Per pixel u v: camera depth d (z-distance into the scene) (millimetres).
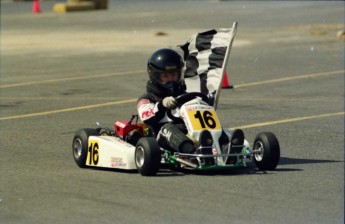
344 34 94062
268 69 71125
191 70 35625
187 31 107625
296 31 104938
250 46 89375
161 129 32125
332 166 33625
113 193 28906
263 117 48219
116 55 83375
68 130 44656
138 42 95500
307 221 25109
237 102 54344
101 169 33469
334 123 45750
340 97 55812
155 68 32938
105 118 48750
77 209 26938
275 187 29562
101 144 33031
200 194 28562
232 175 31562
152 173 31266
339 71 69000
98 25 122688
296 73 68312
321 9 141625
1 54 86500
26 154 37625
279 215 25766
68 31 113188
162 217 25734
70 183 30797
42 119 48625
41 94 59062
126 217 25859
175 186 29719
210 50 35219
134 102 54906
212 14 137625
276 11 141125
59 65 76188
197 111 31562
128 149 31891
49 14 154250
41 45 94938
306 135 42094
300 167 33375
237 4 166625
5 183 31109
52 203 27797
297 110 50625
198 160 30641
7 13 162125
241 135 30797
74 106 53469
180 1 188375
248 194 28516
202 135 30844
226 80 61094
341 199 27688
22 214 26516
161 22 124125
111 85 63000
